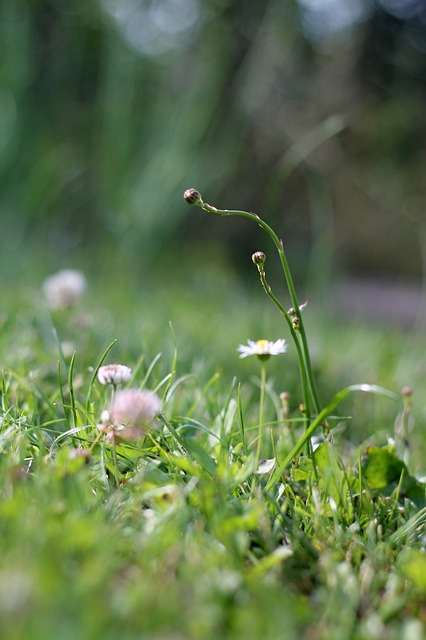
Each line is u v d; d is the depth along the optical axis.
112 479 1.35
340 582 1.05
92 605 0.82
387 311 7.95
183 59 6.68
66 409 1.59
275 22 6.89
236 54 6.84
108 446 1.42
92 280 5.25
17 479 1.16
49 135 6.37
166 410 1.77
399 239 10.38
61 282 3.04
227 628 0.88
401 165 8.74
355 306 7.74
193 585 0.93
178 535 1.10
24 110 5.98
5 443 1.39
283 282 8.36
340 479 1.42
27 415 1.60
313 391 1.62
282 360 3.11
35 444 1.45
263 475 1.45
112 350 2.60
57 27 6.67
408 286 10.27
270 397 2.26
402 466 1.49
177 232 6.57
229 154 6.75
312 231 8.71
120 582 0.95
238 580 0.97
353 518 1.38
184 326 3.70
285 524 1.28
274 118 8.01
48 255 5.71
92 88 7.13
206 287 6.00
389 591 1.08
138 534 1.08
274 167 8.55
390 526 1.37
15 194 5.82
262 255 1.47
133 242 6.05
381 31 8.87
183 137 6.22
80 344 2.62
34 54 6.31
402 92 8.75
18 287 4.17
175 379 2.23
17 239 5.60
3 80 5.87
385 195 8.90
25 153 5.94
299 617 0.93
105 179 6.30
